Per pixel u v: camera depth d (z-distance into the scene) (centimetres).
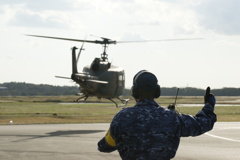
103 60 3173
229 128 2489
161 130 401
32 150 1448
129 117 407
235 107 6506
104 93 3161
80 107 6184
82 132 2139
